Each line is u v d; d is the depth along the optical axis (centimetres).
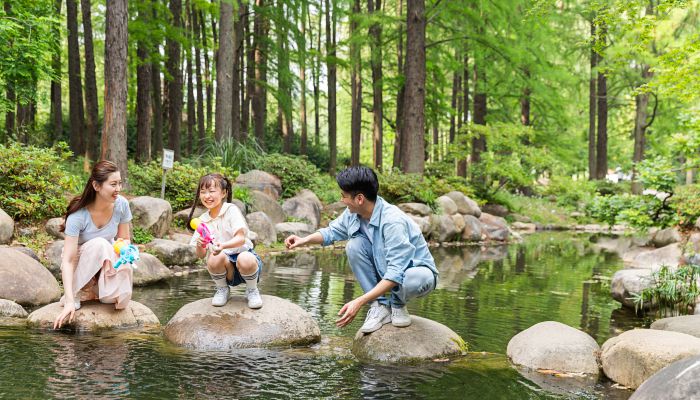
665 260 906
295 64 1978
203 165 1292
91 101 1448
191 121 2114
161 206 812
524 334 384
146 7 1411
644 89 834
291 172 1344
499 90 2355
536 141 2322
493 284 705
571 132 2725
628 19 773
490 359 366
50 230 687
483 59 1812
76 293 400
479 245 1288
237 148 1329
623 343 337
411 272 353
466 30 1631
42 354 329
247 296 400
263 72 1942
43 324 393
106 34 953
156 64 1567
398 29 1866
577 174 3194
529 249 1216
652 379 240
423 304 558
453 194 1500
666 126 2355
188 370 311
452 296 609
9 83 1067
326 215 1291
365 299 345
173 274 668
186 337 367
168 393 273
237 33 1773
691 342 325
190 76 2100
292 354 356
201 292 566
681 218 891
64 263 389
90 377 292
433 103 1994
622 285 582
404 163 1530
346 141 3859
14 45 1010
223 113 1381
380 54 1845
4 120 1761
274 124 2636
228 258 383
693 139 880
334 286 631
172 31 1459
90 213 401
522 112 2361
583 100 2762
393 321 376
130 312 420
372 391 292
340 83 2930
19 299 465
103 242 400
